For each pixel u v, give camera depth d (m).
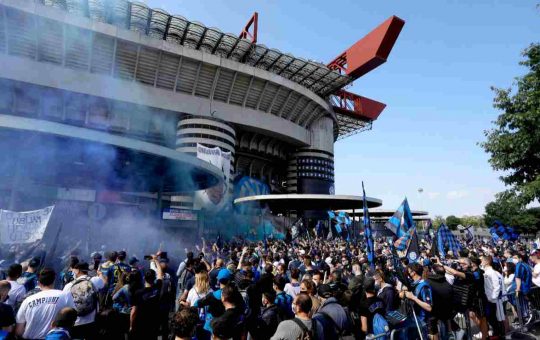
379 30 83.56
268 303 5.81
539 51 12.42
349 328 5.05
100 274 7.98
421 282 6.44
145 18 58.94
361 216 84.06
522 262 9.58
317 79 82.81
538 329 9.17
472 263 8.51
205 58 63.69
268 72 71.12
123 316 6.22
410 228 12.04
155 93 62.62
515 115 12.47
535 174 13.09
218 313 4.80
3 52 52.25
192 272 8.59
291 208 60.44
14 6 48.81
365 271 11.33
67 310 4.20
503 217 57.72
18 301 5.81
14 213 9.96
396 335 5.86
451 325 7.54
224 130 68.44
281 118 79.38
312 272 8.73
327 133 95.31
